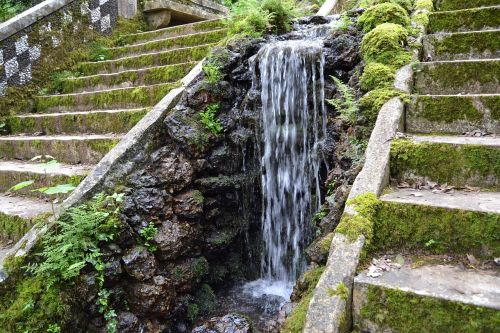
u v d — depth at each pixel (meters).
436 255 2.26
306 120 4.16
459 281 1.99
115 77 6.02
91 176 3.48
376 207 2.40
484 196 2.44
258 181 4.47
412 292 1.90
